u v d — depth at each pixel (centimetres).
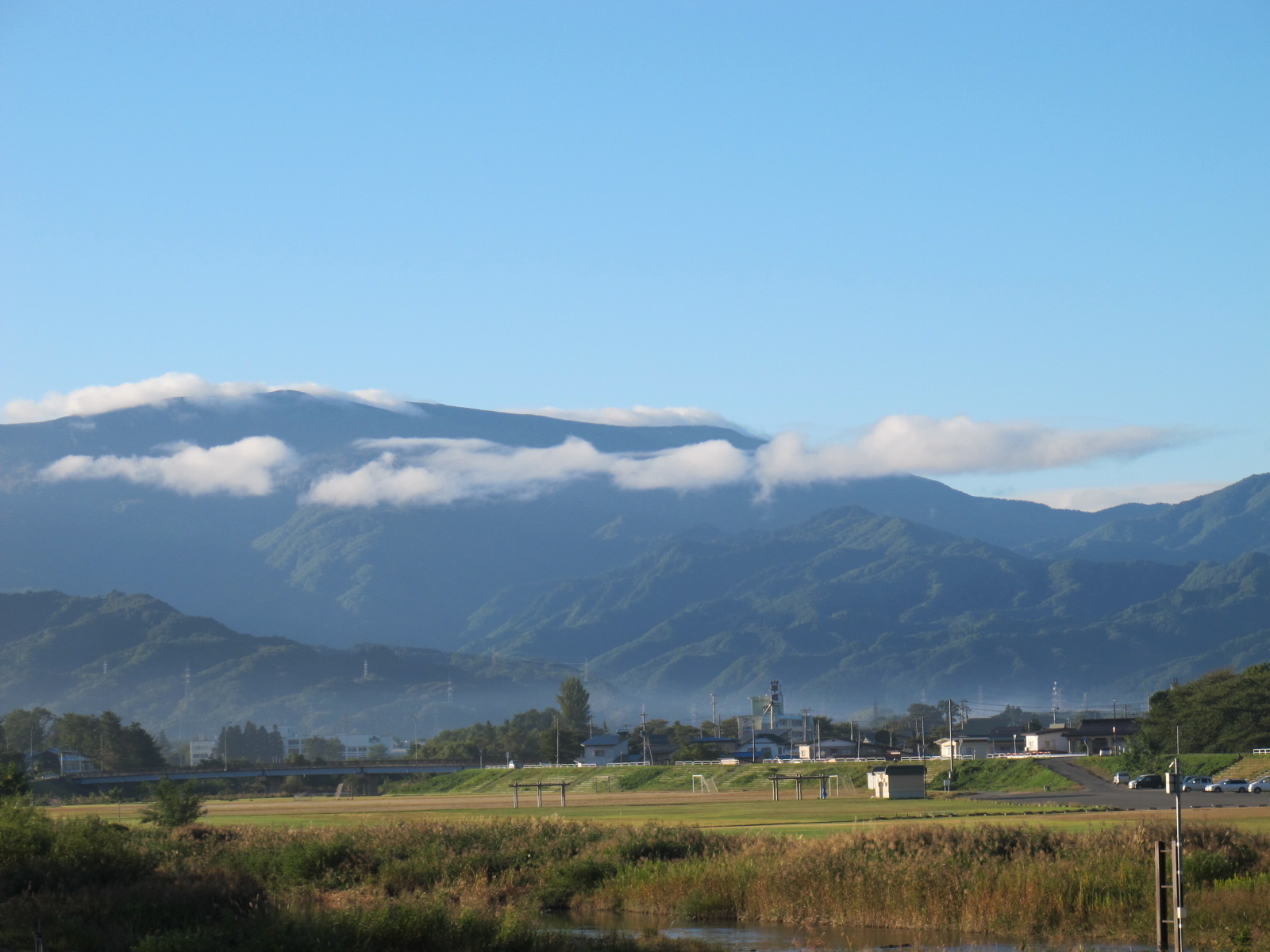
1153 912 4653
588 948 4412
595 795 19412
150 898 4572
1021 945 4422
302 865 6450
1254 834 6100
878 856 5744
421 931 4288
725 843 6781
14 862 4934
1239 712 17062
